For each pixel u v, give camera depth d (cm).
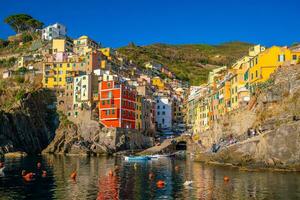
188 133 18788
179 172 8431
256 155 8900
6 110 16375
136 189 6075
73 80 17950
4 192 5744
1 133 15075
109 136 15900
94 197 5394
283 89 9406
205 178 7275
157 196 5466
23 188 6109
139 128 17975
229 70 15200
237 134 11131
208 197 5359
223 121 12256
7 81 19825
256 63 11244
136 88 19750
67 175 7906
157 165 10356
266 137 8575
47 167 9619
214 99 15012
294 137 8194
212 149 11719
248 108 10656
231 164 9525
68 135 16450
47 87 18688
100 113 16800
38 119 17025
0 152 14225
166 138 19450
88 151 15350
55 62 19150
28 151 15900
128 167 9806
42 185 6444
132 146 16662
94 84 17662
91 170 8962
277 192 5625
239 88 12169
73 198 5319
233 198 5259
